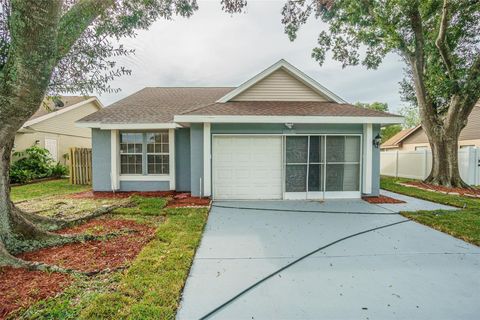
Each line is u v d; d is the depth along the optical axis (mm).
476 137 17406
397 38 11602
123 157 10633
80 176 12797
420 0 11188
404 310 2902
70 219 6012
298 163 8977
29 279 3406
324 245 4863
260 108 9195
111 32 5473
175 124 9844
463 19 11477
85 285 3291
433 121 12398
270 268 3930
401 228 5879
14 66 3238
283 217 6824
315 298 3141
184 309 2914
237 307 2961
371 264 4066
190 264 3953
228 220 6535
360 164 9023
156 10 6742
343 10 12289
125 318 2664
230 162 8977
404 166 16484
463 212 7074
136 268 3730
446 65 11688
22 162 14180
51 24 3186
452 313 2850
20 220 4488
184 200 8570
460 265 4023
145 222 6152
